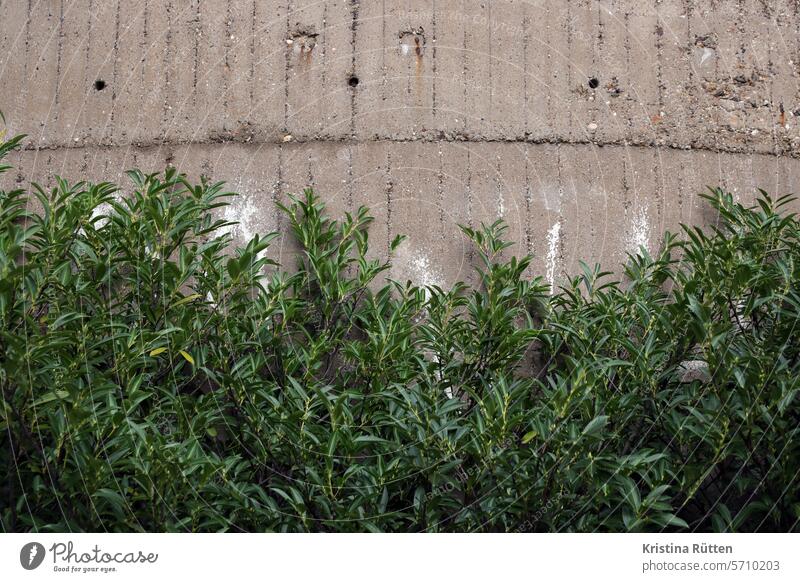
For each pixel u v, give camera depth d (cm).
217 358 321
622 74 392
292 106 386
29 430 275
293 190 379
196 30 393
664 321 323
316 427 293
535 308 368
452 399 300
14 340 255
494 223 366
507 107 387
